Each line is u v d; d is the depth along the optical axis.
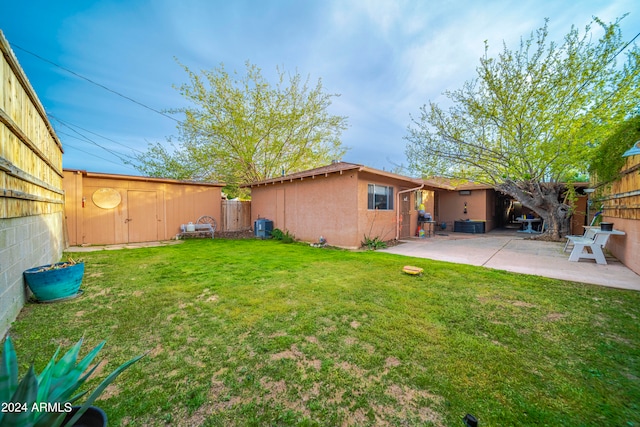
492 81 8.15
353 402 1.66
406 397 1.70
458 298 3.42
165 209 10.10
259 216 11.77
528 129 7.99
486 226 13.05
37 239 3.88
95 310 3.07
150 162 14.52
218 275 4.58
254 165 14.48
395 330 2.57
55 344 2.32
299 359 2.11
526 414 1.56
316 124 14.80
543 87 7.60
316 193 8.95
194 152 13.52
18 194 2.86
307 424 1.50
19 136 2.97
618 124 6.44
